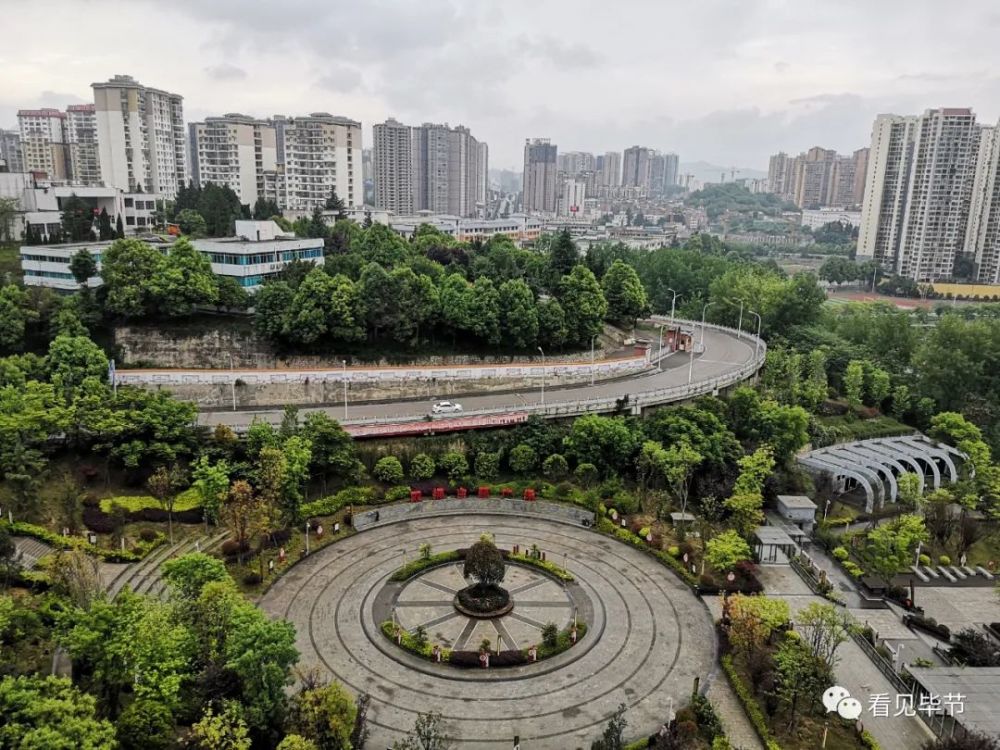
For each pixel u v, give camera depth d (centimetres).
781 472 8500
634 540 7081
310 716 3972
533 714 4747
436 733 4162
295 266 10875
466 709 4778
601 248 19200
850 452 9425
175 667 4100
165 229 14888
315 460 7325
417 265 12344
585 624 5706
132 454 6975
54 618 4700
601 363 10531
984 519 8338
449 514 7619
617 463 8200
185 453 7225
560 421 8731
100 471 7069
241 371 9125
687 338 12650
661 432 8300
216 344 9712
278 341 9744
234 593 4794
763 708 4800
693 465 7725
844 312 17212
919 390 11381
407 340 10294
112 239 12862
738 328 14562
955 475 9219
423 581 6300
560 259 13525
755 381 11231
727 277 15838
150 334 9681
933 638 5903
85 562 5162
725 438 8244
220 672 4325
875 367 11875
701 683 5091
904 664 5275
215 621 4588
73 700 3641
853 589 6688
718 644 5553
